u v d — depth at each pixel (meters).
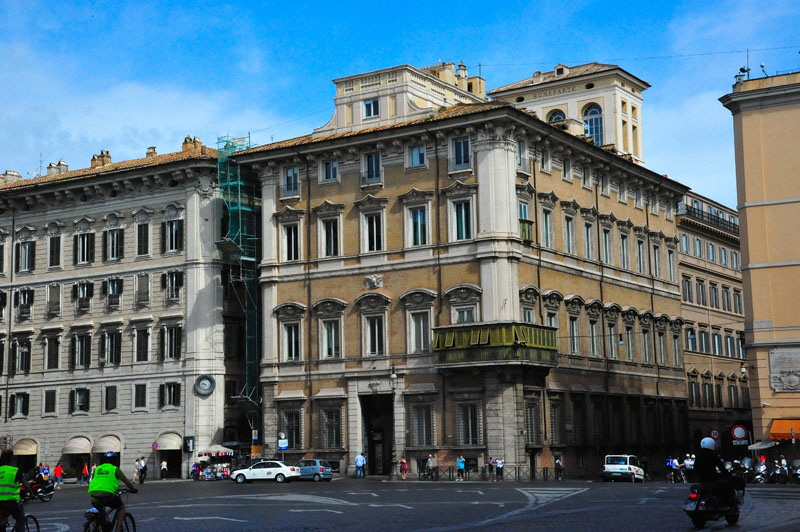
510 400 68.81
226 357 83.38
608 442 79.50
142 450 83.88
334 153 77.56
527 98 113.06
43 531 34.00
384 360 74.00
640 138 111.88
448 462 70.62
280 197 80.06
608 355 81.62
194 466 79.44
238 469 73.44
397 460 72.38
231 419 83.25
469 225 72.00
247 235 82.62
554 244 76.62
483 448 69.31
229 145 83.56
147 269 85.50
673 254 95.06
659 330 90.06
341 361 75.81
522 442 68.94
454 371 70.81
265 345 79.25
